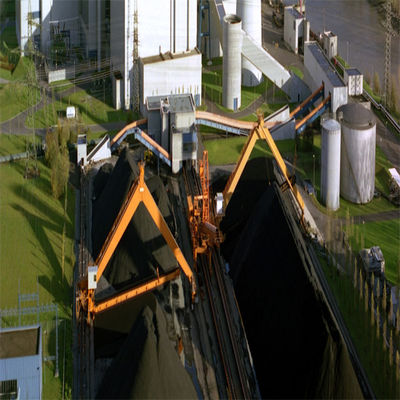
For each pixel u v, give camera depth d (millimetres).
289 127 166000
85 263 130625
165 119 156125
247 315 115062
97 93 187375
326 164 142750
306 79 185375
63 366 110375
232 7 194375
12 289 125312
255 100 185000
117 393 98438
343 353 100188
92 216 142250
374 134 143375
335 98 165625
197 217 128750
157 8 174125
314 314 103875
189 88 179125
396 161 159375
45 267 130375
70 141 168375
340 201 147500
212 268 128000
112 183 139375
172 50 178000
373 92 186500
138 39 175125
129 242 126125
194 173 153375
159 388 98000
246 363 109875
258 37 192375
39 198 149000
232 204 141125
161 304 119625
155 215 117625
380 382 107125
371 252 127875
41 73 196000
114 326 115000
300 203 140625
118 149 163625
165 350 100500
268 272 114750
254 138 138125
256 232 121875
